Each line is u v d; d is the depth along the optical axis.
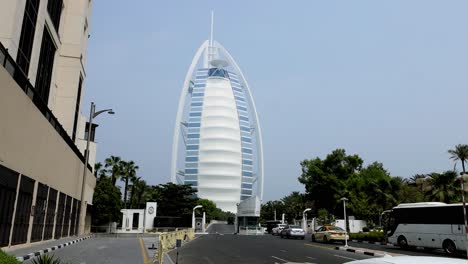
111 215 63.62
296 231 50.34
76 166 37.41
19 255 15.80
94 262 16.11
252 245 34.09
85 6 42.72
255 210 86.12
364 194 71.12
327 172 76.38
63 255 18.62
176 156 167.25
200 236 56.75
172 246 30.56
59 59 40.22
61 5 36.97
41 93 30.80
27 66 25.56
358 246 34.84
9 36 21.11
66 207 32.78
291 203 122.62
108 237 43.06
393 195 59.38
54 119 26.72
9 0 21.38
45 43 31.39
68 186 33.19
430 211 29.19
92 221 62.88
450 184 55.00
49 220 26.36
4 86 15.81
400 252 28.08
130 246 26.52
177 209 94.12
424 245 29.28
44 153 23.59
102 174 75.38
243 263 19.58
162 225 77.00
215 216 157.25
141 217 73.00
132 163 80.94
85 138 61.66
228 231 96.62
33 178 21.28
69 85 40.34
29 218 21.20
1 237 16.81
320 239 41.12
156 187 99.50
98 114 37.50
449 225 27.38
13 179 17.80
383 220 35.19
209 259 21.48
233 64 192.88
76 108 42.47
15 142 17.70
